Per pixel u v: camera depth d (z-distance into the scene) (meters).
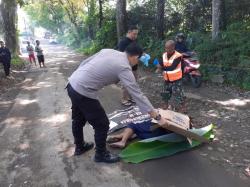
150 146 5.43
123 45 7.38
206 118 7.30
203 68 11.42
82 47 37.31
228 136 6.18
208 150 5.59
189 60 10.34
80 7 42.56
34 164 5.32
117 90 10.47
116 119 6.65
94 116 4.90
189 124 5.85
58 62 23.97
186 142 5.64
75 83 4.79
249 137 6.11
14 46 25.95
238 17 15.12
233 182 4.62
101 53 4.87
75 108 5.11
